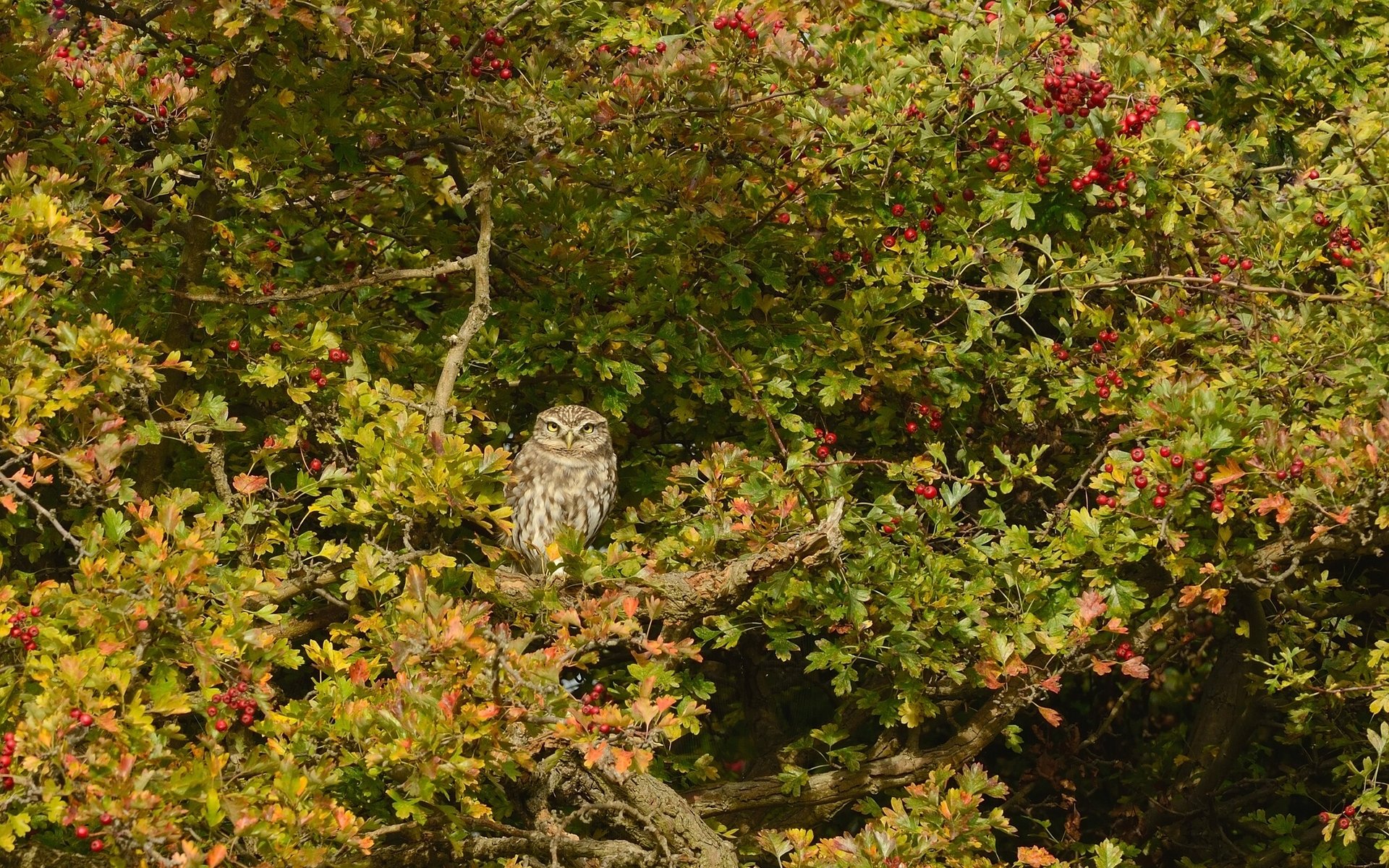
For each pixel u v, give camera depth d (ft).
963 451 41.65
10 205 30.27
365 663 30.32
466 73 37.88
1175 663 62.75
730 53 36.47
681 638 34.96
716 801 41.16
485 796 36.06
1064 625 38.01
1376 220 43.11
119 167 35.22
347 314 40.06
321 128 39.11
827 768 46.09
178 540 29.25
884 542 38.50
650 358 41.01
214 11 33.35
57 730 25.85
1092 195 38.24
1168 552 38.55
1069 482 45.78
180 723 36.52
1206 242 43.37
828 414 45.57
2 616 27.71
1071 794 55.67
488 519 32.71
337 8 33.55
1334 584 43.21
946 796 37.40
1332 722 45.21
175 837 25.88
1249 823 51.62
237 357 39.04
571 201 40.75
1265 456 35.50
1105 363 40.37
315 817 27.43
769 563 33.50
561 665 28.68
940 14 40.27
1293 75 47.73
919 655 38.78
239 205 39.68
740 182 40.68
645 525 44.01
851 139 39.01
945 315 42.91
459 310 42.16
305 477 34.27
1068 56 37.68
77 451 29.91
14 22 34.76
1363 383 38.81
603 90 37.65
